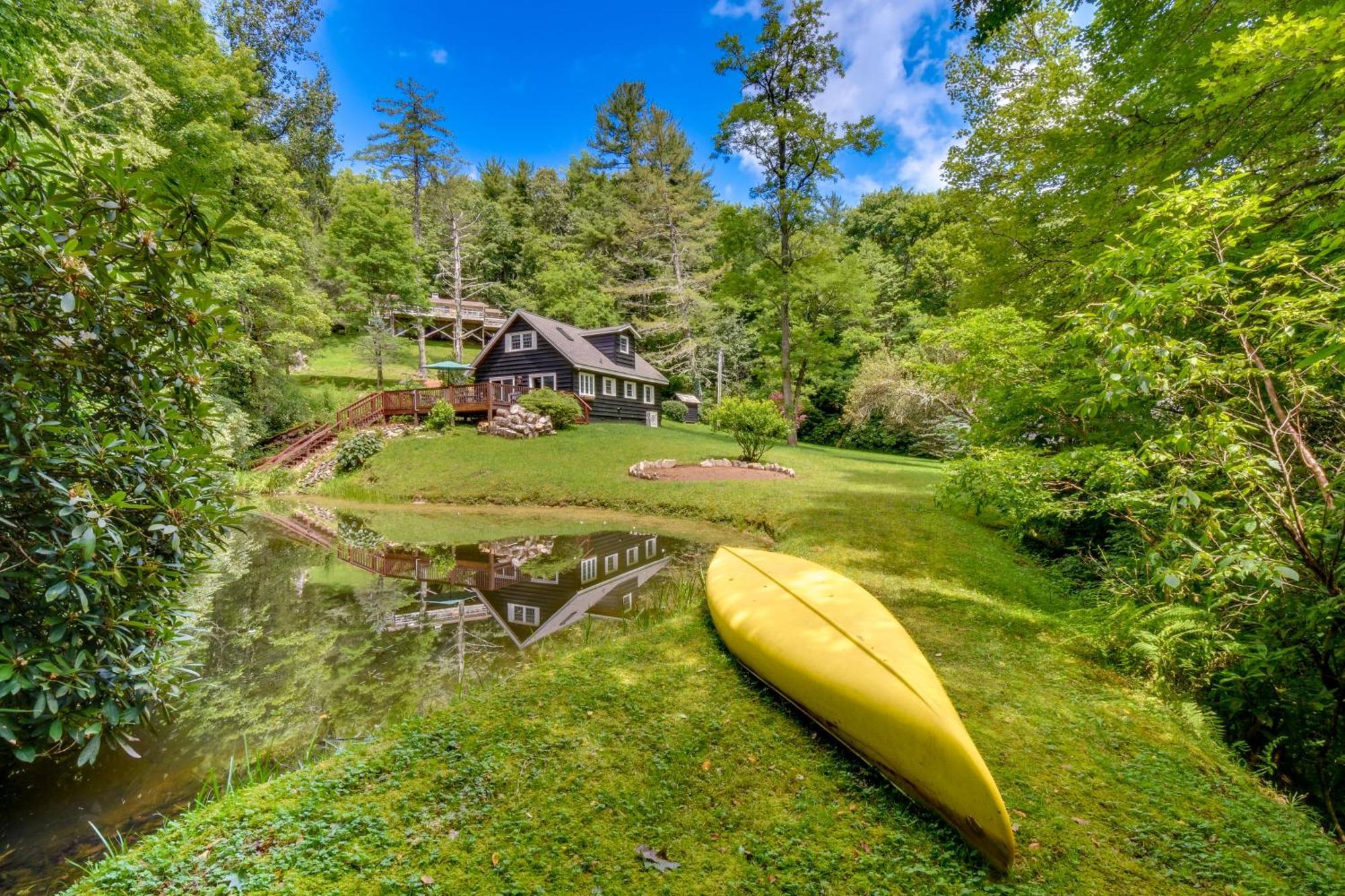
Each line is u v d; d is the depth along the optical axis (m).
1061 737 3.03
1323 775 2.98
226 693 4.10
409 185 36.97
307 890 1.95
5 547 2.47
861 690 2.76
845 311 22.62
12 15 7.21
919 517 8.78
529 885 2.01
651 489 12.48
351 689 4.16
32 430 2.41
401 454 16.36
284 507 12.96
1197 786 2.62
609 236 34.75
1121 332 3.21
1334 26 3.26
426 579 7.34
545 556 8.59
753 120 17.02
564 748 2.91
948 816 2.29
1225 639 3.29
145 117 11.40
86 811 2.75
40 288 2.56
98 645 2.69
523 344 21.77
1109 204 6.22
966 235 11.74
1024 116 10.21
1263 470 3.03
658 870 2.11
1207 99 4.56
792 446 20.53
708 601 4.94
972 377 6.24
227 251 3.07
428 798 2.49
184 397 3.28
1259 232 4.13
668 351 31.17
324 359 28.88
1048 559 6.95
